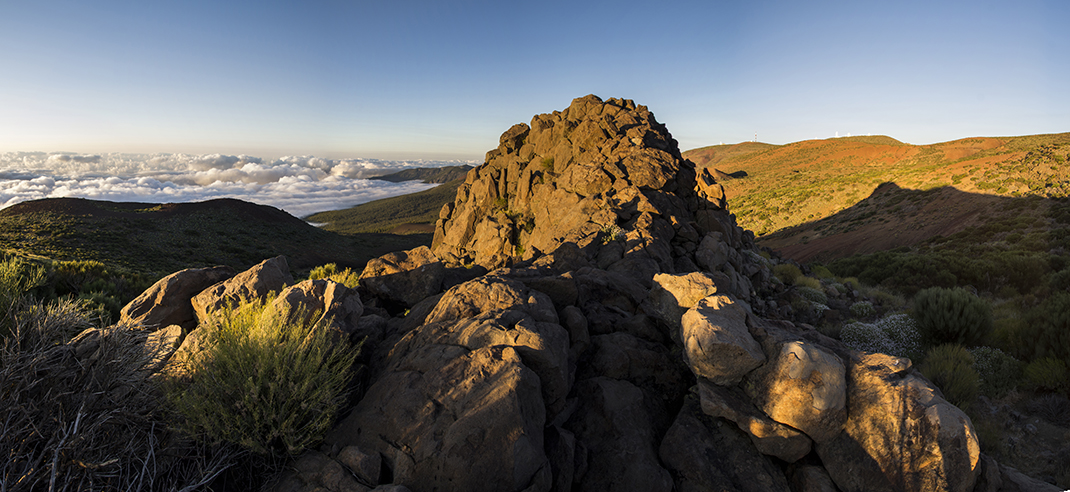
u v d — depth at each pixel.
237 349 4.05
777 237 72.75
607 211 20.45
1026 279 19.55
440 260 9.19
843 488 4.49
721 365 5.10
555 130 41.47
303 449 4.02
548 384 4.90
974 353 9.35
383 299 8.66
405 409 4.20
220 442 3.75
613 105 40.53
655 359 6.14
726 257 19.39
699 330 5.30
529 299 6.12
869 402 4.67
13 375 3.18
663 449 4.96
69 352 3.68
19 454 2.99
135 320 5.49
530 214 33.88
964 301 10.56
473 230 40.47
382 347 5.73
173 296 6.16
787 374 4.78
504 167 44.62
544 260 14.51
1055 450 6.02
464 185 47.53
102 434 3.39
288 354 4.11
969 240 37.16
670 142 36.69
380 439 4.03
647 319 7.10
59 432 3.19
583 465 4.61
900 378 4.81
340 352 4.60
